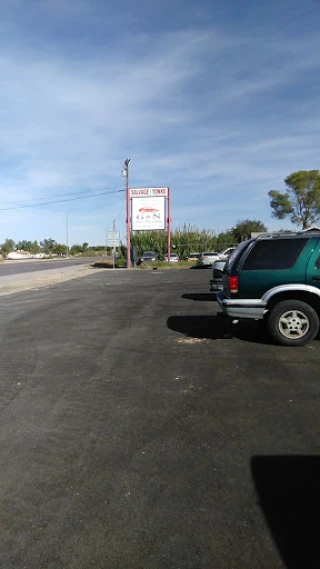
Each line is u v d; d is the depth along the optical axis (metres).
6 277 25.48
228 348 6.70
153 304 12.29
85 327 8.87
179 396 4.62
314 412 4.12
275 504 2.69
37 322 9.63
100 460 3.29
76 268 38.09
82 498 2.80
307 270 6.52
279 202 53.66
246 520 2.54
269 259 6.68
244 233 57.75
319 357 6.05
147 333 8.07
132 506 2.70
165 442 3.57
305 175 51.97
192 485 2.93
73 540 2.40
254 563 2.21
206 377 5.26
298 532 2.42
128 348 6.87
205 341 7.25
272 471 3.08
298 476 3.01
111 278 23.80
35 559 2.26
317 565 2.18
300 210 53.53
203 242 44.28
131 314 10.49
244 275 6.73
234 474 3.05
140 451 3.42
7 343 7.49
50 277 25.28
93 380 5.24
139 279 22.50
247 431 3.74
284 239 6.71
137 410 4.26
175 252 43.78
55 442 3.61
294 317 6.66
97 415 4.16
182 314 10.29
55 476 3.07
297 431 3.72
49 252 109.50
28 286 19.30
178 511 2.64
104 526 2.52
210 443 3.53
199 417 4.06
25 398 4.66
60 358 6.34
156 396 4.64
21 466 3.22
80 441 3.62
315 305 6.65
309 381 5.02
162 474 3.07
